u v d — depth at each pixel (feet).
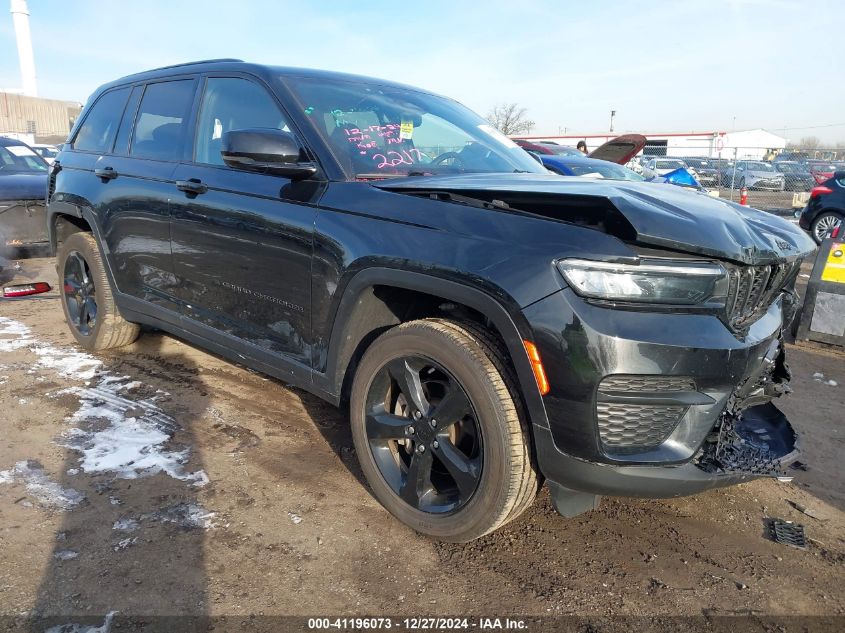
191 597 6.94
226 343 10.69
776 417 8.84
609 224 6.77
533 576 7.66
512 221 7.20
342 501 8.98
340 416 11.73
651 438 6.86
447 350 7.52
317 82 10.59
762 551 8.48
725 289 6.82
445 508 7.95
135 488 8.98
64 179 14.43
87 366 13.66
